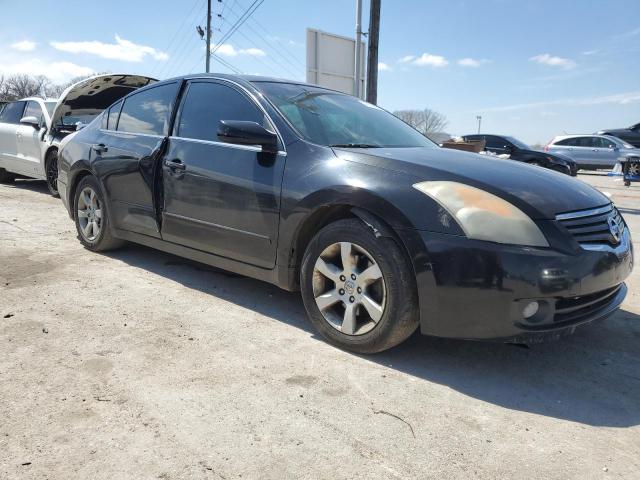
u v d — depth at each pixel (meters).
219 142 3.87
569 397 2.81
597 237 2.92
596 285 2.81
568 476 2.17
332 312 3.31
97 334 3.35
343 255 3.16
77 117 8.65
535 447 2.36
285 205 3.38
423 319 2.90
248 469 2.14
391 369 3.04
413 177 3.00
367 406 2.64
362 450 2.29
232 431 2.39
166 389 2.72
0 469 2.08
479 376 3.01
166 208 4.22
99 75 7.63
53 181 8.74
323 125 3.77
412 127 4.65
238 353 3.16
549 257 2.70
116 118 5.04
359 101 4.61
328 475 2.12
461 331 2.82
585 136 20.59
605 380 3.01
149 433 2.35
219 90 4.11
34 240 5.65
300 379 2.88
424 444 2.35
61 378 2.79
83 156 5.15
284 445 2.30
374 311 3.04
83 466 2.12
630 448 2.38
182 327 3.52
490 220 2.75
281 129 3.58
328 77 11.88
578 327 2.86
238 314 3.79
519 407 2.70
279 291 4.32
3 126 10.08
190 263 5.03
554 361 3.23
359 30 11.71
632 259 3.26
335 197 3.13
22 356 3.01
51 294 4.03
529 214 2.78
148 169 4.35
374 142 3.81
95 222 5.15
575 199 3.00
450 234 2.79
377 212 2.97
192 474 2.10
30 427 2.36
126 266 4.86
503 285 2.70
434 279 2.81
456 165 3.15
